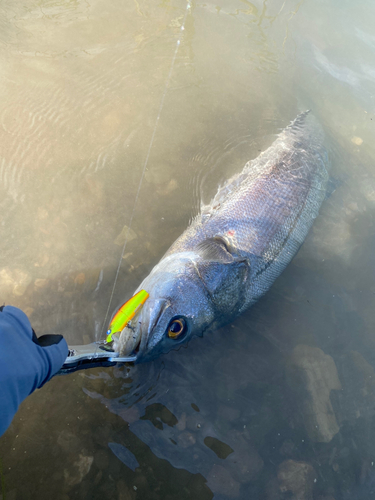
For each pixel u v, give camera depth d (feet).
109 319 1.42
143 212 1.66
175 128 1.89
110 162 1.73
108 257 1.54
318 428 1.34
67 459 1.19
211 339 1.47
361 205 1.90
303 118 1.98
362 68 2.34
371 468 1.31
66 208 1.60
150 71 2.03
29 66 1.91
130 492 1.17
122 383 1.32
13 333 0.80
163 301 1.34
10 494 1.13
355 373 1.47
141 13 2.20
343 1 2.60
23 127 1.74
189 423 1.29
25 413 1.24
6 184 1.61
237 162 1.86
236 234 1.57
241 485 1.23
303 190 1.73
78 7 2.15
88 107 1.85
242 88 2.11
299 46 2.34
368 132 2.13
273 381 1.41
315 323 1.57
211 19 2.29
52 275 1.47
